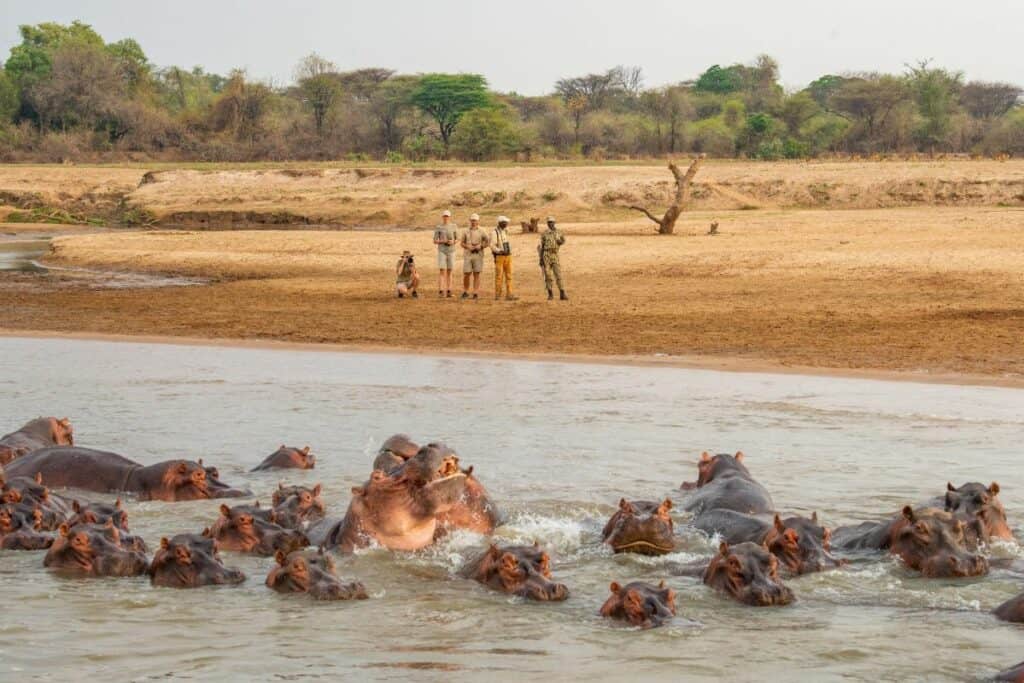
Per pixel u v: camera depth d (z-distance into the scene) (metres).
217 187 140.88
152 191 143.75
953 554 16.62
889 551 17.50
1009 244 63.69
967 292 51.78
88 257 80.25
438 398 32.19
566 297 54.97
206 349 44.09
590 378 36.25
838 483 21.86
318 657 13.48
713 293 54.66
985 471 22.78
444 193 123.00
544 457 24.33
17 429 27.39
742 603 15.48
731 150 195.62
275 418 29.05
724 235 74.44
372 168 140.00
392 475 18.00
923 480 22.05
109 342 46.25
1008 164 118.56
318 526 18.98
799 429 27.39
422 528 18.16
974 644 13.86
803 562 16.80
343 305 55.72
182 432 27.27
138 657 13.48
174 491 21.53
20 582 16.67
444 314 52.09
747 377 36.22
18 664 13.25
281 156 197.75
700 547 18.05
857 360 38.81
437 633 14.37
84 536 17.31
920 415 29.25
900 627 14.52
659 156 192.75
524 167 133.38
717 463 21.28
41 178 154.62
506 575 16.12
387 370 38.22
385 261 71.88
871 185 110.50
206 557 16.67
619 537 17.83
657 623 14.60
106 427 27.83
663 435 26.70
